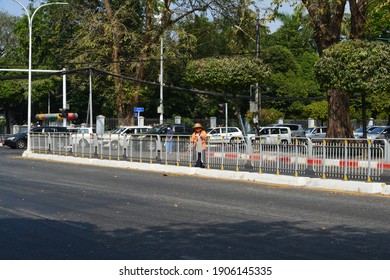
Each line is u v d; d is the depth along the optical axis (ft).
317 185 57.31
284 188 56.90
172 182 62.95
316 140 60.08
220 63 113.50
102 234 32.83
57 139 102.94
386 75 81.76
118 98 155.43
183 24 150.20
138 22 157.28
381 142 54.39
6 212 41.29
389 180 54.13
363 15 94.22
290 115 220.43
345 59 84.28
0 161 97.96
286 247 28.99
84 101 212.23
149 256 27.20
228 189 55.93
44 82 208.13
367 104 194.90
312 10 90.53
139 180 65.21
